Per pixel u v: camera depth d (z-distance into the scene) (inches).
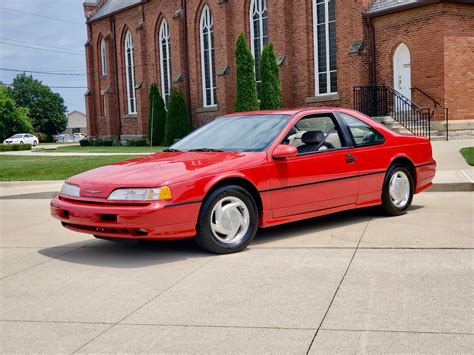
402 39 891.4
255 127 280.4
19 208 433.7
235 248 241.8
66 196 250.8
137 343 147.0
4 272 230.8
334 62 1025.5
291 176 260.4
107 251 261.3
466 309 160.6
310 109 287.3
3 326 164.9
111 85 1734.7
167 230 225.8
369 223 293.9
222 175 238.5
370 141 299.3
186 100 1417.3
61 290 199.5
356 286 185.8
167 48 1492.4
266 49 1050.1
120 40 1680.6
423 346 136.6
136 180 230.8
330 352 135.3
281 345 140.7
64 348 146.2
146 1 1523.1
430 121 853.8
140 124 1596.9
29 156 1058.1
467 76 854.5
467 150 602.2
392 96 913.5
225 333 150.6
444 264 207.9
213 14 1291.8
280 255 234.1
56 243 289.7
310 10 1058.7
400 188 311.9
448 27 834.8
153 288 195.6
